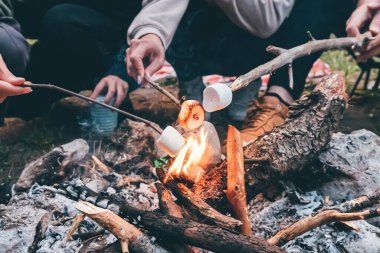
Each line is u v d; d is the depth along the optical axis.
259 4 0.88
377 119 1.12
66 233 0.67
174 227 0.59
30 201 0.72
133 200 0.72
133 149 0.87
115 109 0.66
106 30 1.03
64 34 1.00
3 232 0.66
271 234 0.68
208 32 1.01
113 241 0.65
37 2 1.06
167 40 0.83
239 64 1.03
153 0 0.85
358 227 0.66
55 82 1.08
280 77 0.95
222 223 0.59
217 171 0.67
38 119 1.18
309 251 0.64
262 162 0.68
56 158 0.82
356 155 0.76
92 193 0.74
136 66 0.77
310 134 0.73
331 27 1.00
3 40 0.88
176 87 1.32
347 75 1.34
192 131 0.70
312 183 0.75
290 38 0.97
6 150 1.06
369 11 0.87
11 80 0.67
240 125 1.12
